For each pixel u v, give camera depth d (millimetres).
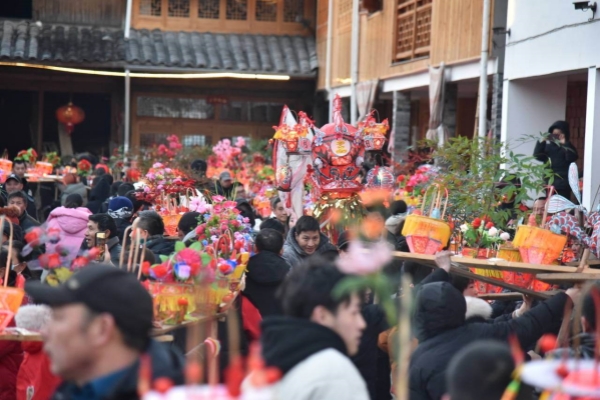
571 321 4758
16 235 8492
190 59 22859
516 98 13000
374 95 18562
